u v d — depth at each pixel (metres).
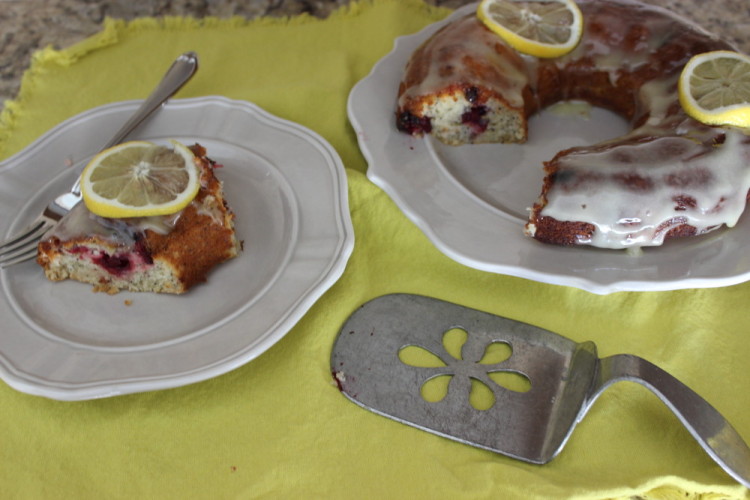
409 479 0.39
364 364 0.43
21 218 0.50
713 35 0.56
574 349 0.43
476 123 0.55
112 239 0.45
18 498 0.39
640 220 0.46
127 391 0.40
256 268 0.47
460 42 0.56
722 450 0.38
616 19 0.58
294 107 0.56
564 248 0.47
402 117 0.54
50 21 0.67
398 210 0.49
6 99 0.60
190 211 0.46
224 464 0.40
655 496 0.39
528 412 0.41
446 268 0.47
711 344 0.43
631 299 0.45
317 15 0.67
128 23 0.64
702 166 0.47
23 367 0.42
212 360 0.41
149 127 0.54
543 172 0.53
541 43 0.57
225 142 0.53
